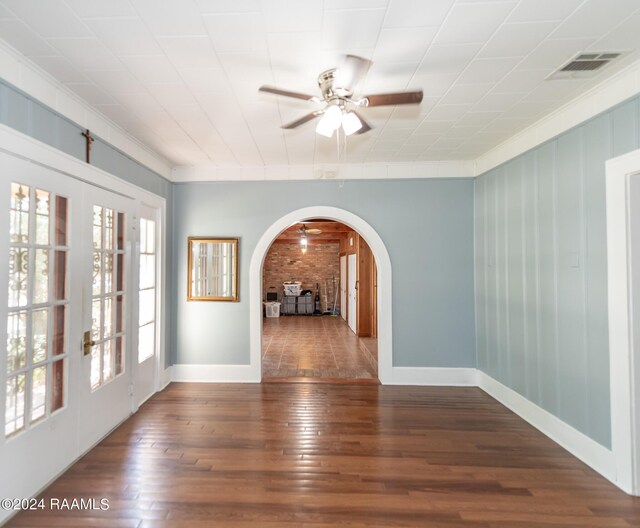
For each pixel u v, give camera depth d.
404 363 4.17
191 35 1.80
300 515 1.96
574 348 2.60
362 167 4.17
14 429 1.98
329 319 9.78
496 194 3.66
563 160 2.70
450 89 2.40
